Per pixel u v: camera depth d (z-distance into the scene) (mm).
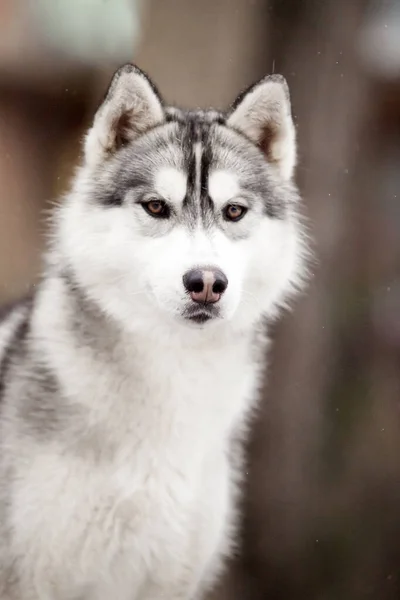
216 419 7586
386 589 13664
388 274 14422
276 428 14023
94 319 7262
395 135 14594
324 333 14070
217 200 7164
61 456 7086
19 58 14789
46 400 7254
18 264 14812
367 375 14320
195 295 6648
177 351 7277
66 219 7441
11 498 7152
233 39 14000
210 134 7469
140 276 7027
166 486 7344
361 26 14195
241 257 7125
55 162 15414
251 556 13883
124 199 7156
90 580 7402
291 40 14047
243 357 7754
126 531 7301
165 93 14078
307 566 13828
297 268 7914
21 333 7902
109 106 7375
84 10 14609
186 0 14055
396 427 14219
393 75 14438
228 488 8047
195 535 7629
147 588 7754
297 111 14039
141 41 14359
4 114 15102
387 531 13922
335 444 14102
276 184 7762
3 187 15016
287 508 13969
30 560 7191
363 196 14391
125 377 7215
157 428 7277
